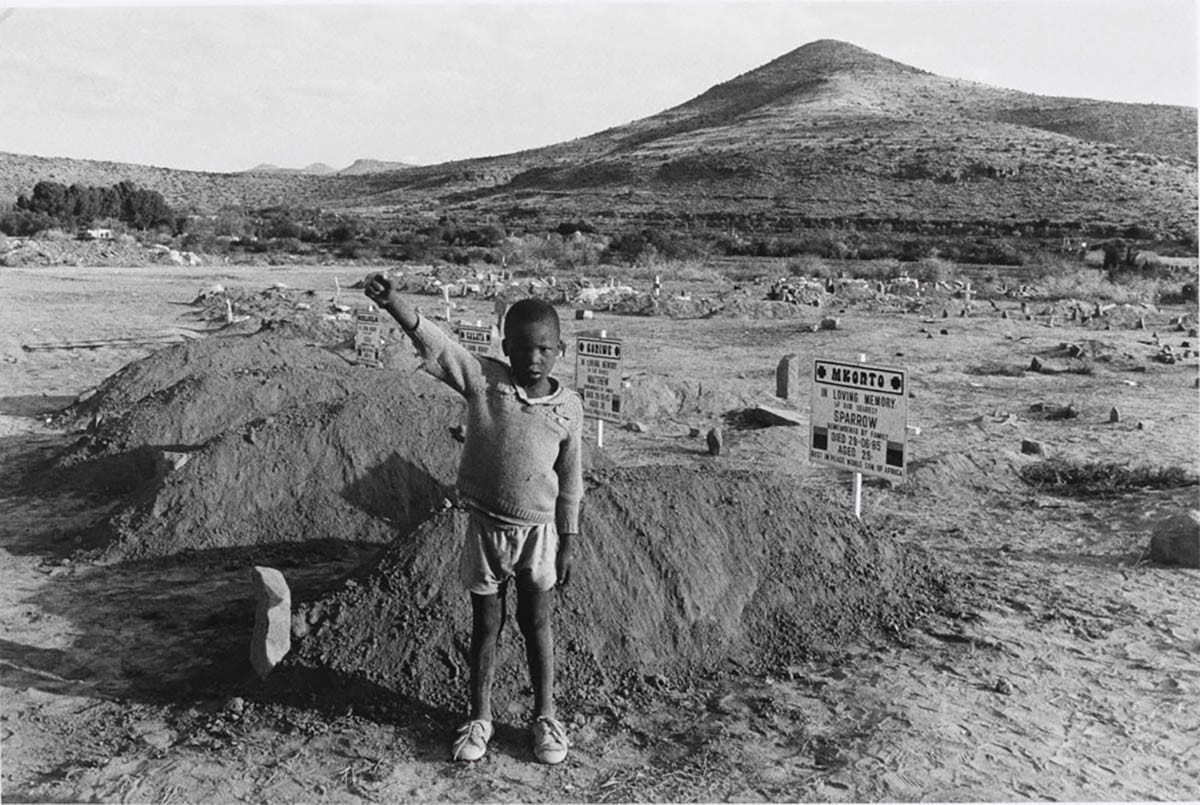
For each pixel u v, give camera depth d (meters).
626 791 4.16
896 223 74.75
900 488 9.68
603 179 112.38
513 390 4.18
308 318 21.58
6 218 61.66
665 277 43.28
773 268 48.00
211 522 7.48
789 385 15.05
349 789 4.15
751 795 4.14
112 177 151.12
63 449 10.38
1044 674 5.39
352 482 7.80
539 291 33.50
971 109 136.62
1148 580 7.05
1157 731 4.80
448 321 24.22
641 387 13.82
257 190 164.50
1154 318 29.03
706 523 5.92
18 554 7.43
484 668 4.40
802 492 6.61
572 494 4.33
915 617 6.07
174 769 4.30
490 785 4.18
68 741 4.57
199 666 5.39
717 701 4.97
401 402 8.45
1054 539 8.10
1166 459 11.11
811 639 5.64
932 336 23.94
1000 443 12.03
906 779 4.29
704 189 97.31
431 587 5.14
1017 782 4.30
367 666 4.85
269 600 4.99
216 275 43.34
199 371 12.50
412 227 84.00
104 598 6.44
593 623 5.20
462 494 4.27
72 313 25.66
